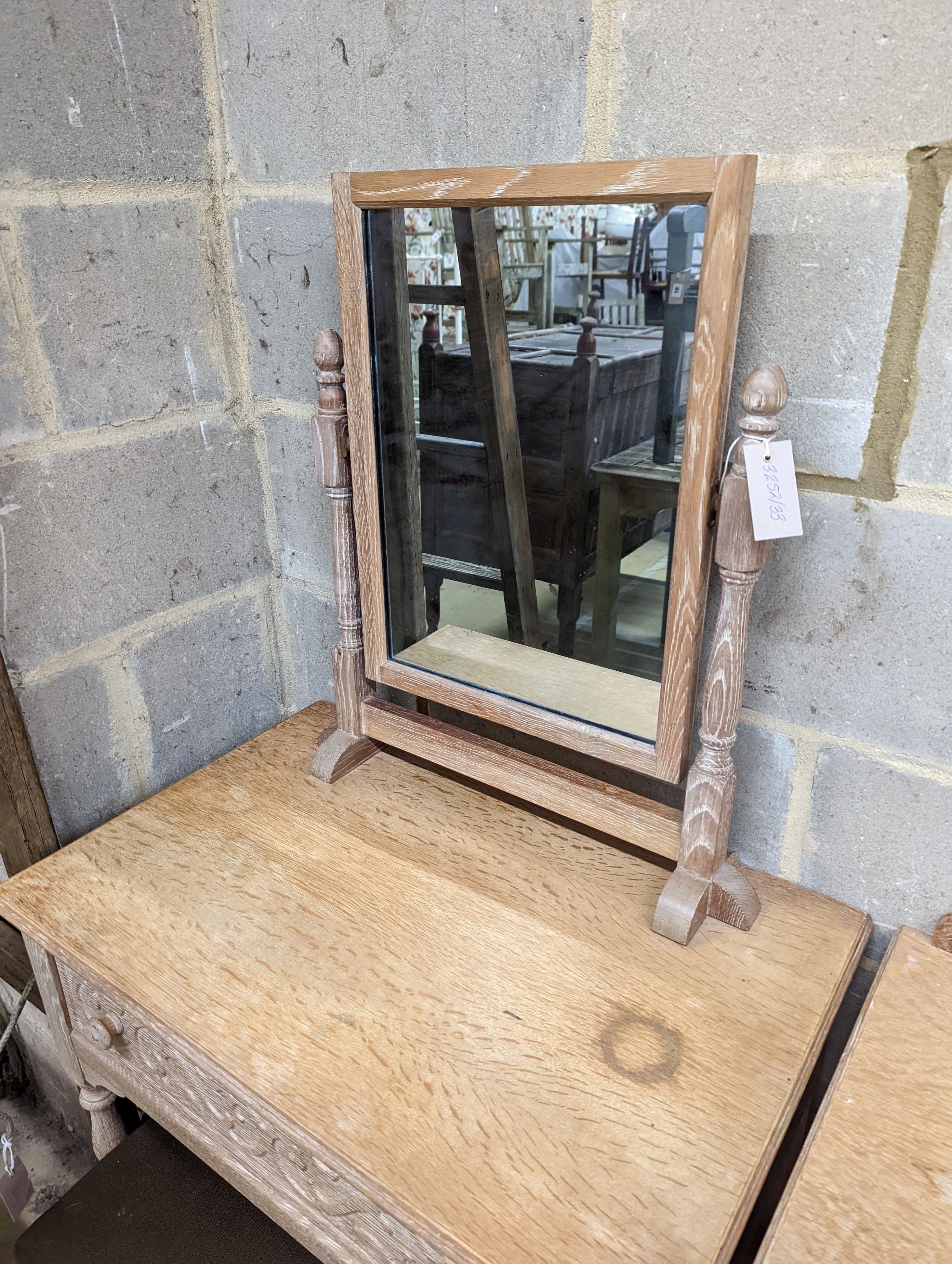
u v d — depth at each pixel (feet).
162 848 3.01
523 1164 1.98
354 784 3.38
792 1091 2.15
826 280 2.28
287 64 2.95
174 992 2.44
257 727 4.14
